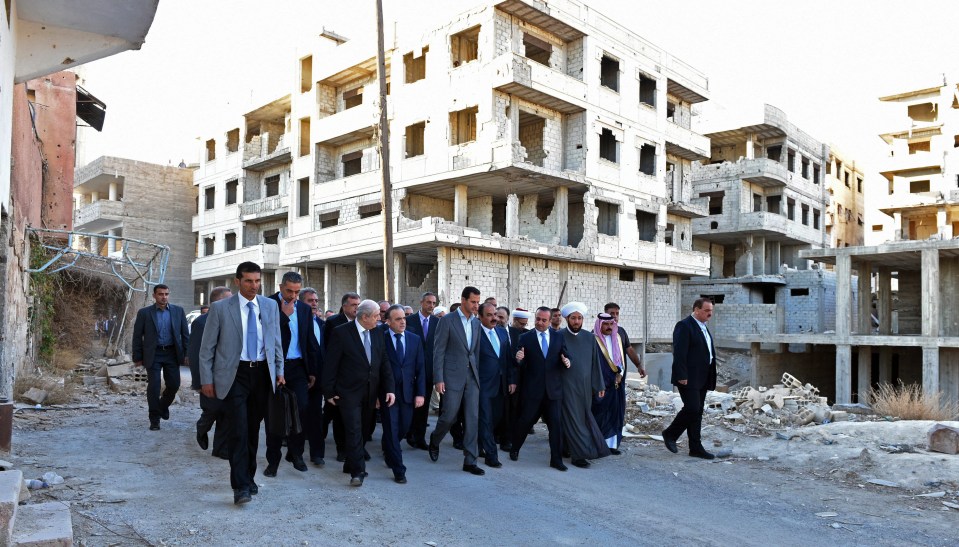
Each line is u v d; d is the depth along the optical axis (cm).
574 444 828
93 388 1362
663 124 3177
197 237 4525
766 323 3653
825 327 4066
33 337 1526
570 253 2673
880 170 5034
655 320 3238
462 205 2661
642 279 3164
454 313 810
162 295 991
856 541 558
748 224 4056
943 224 4716
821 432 964
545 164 2678
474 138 2664
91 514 548
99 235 1664
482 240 2394
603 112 2806
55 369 1551
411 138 2806
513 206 2620
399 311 779
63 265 1864
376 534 541
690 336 905
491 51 2478
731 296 4081
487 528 569
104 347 2058
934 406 1210
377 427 1132
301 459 763
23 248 1327
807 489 729
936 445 834
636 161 3003
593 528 579
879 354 2966
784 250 4659
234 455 595
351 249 2658
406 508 619
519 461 864
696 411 896
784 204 4291
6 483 472
